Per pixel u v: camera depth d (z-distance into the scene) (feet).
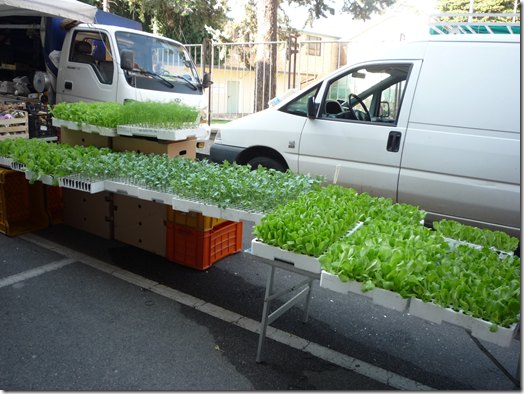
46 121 20.56
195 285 12.09
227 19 62.85
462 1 60.85
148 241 13.83
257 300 11.52
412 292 6.77
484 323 6.13
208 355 9.00
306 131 16.90
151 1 56.44
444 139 14.43
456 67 14.48
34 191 15.35
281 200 10.43
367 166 15.80
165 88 22.91
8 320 9.79
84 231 15.48
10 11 23.61
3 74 29.60
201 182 10.57
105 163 12.60
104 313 10.36
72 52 23.20
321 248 7.64
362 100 17.63
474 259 7.84
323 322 10.71
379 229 9.00
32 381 7.91
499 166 13.69
